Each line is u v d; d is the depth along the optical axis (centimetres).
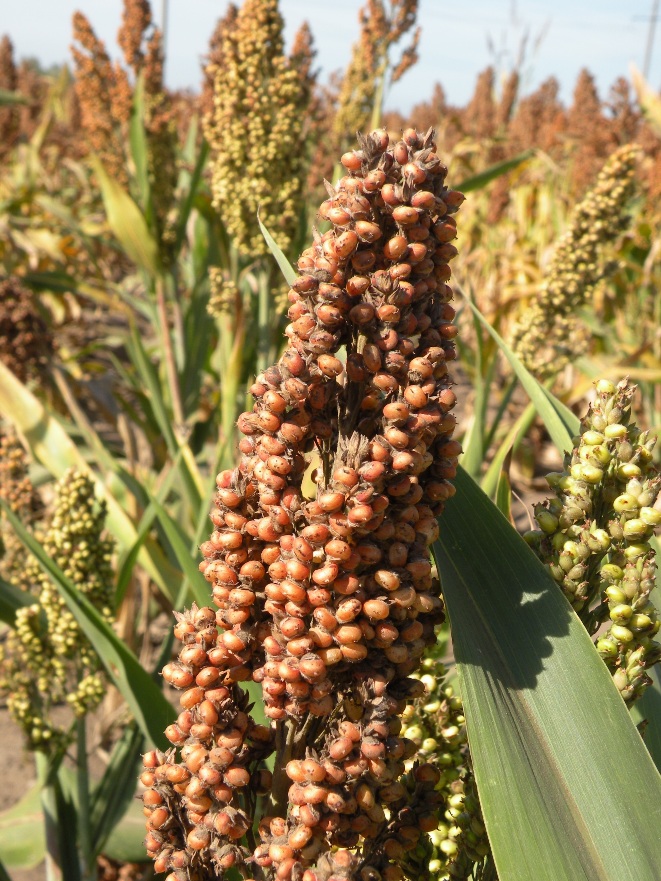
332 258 16
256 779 19
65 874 44
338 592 16
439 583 20
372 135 17
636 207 137
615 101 146
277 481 17
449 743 23
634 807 18
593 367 87
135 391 89
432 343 17
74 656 40
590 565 20
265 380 17
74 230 120
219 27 82
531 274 130
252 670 18
